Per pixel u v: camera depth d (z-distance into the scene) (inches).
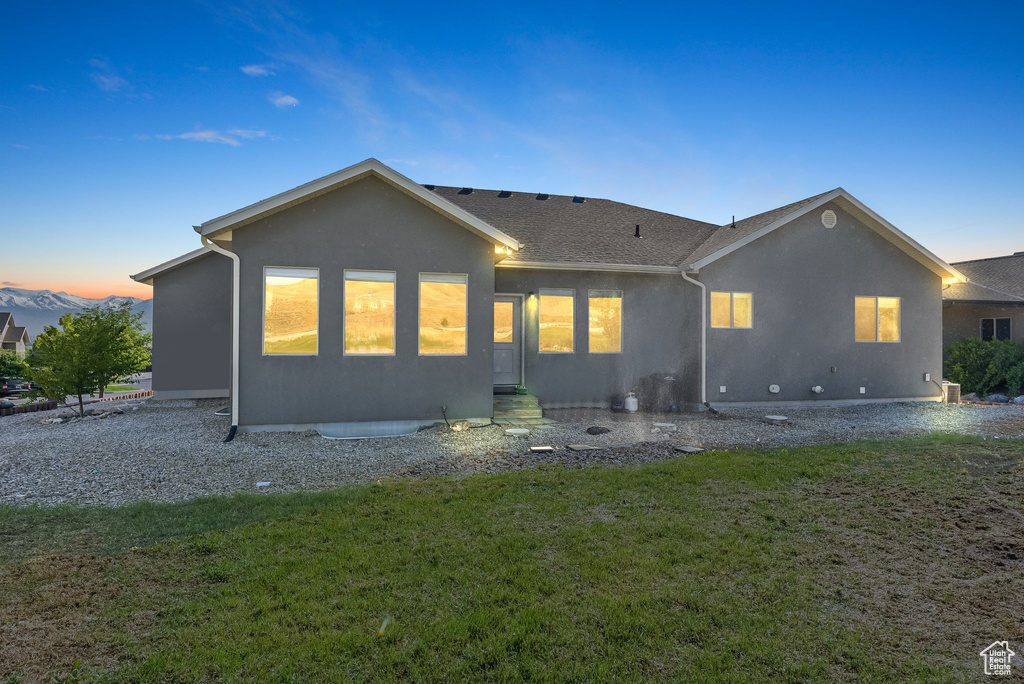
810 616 139.3
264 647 123.9
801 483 258.1
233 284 393.4
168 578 160.2
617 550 179.0
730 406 546.9
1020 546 183.6
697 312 544.7
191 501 236.5
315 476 287.1
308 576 160.1
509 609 140.8
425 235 424.8
